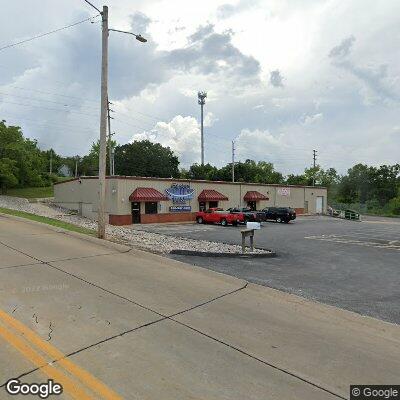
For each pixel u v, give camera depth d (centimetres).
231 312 697
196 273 991
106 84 1617
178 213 4059
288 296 828
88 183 3897
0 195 4925
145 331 585
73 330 574
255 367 489
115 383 435
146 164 8656
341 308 834
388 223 4875
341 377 474
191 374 463
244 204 4859
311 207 5925
